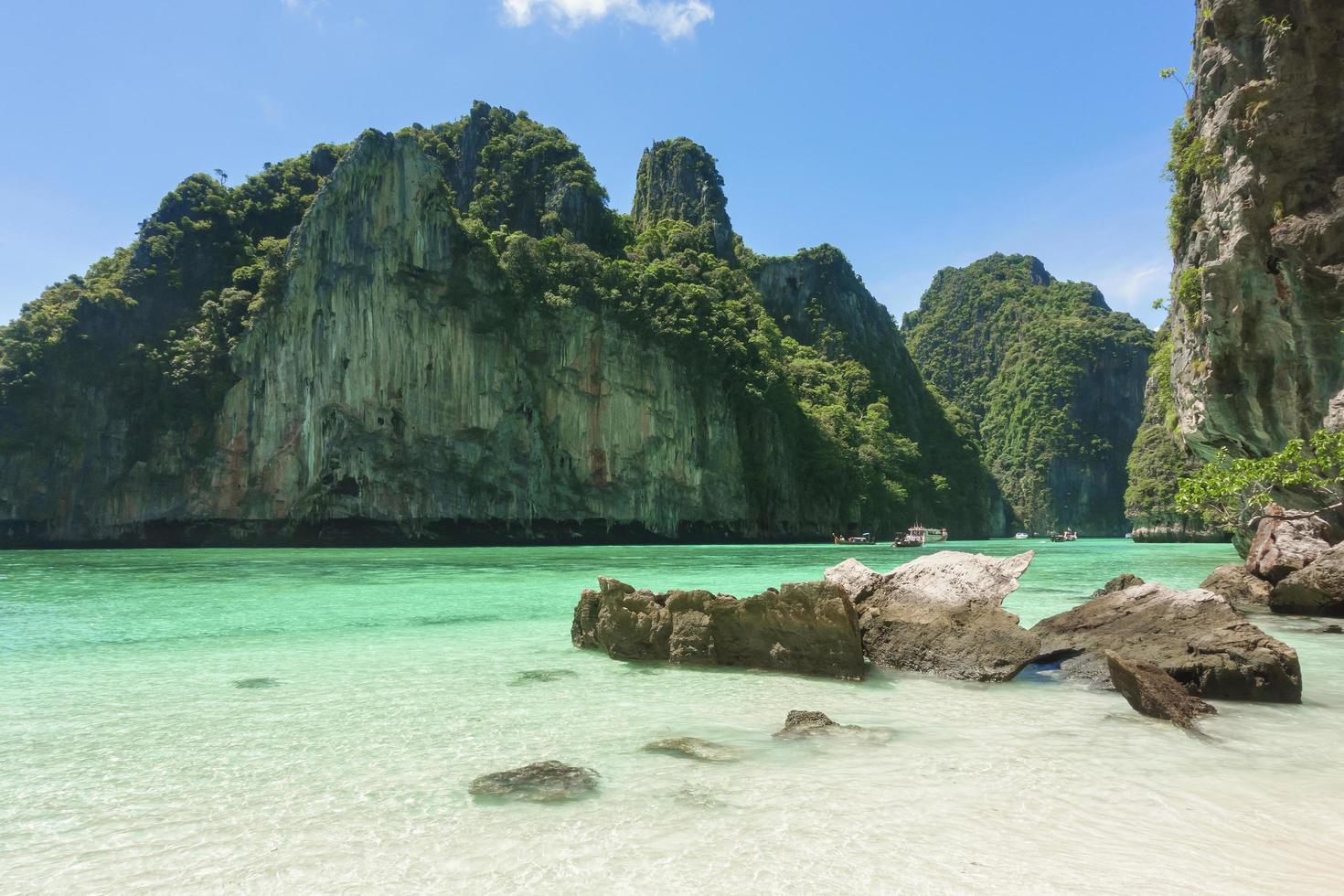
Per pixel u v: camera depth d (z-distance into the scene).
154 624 17.12
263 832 5.69
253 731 8.46
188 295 82.75
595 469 88.62
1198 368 30.92
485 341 82.25
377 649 13.99
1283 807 6.18
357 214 76.94
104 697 10.12
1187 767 7.21
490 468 82.81
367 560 43.62
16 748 7.80
